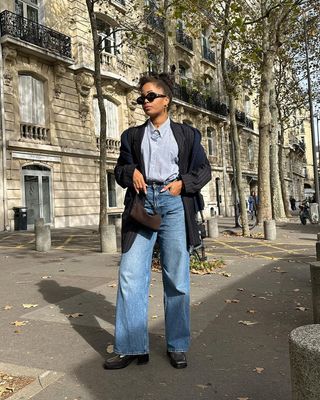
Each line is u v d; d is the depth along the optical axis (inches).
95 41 557.9
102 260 361.7
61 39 799.1
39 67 772.6
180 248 131.2
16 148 717.3
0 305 211.6
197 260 306.7
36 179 761.0
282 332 164.4
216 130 1395.2
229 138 1475.1
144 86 131.0
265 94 671.1
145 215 124.6
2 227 690.8
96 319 183.3
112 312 194.9
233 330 167.3
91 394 113.7
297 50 983.0
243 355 140.7
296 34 920.9
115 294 230.2
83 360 137.1
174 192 127.8
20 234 637.9
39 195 764.0
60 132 804.0
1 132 697.6
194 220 134.3
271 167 866.1
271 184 866.1
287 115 1120.8
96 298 221.8
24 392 114.8
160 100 129.9
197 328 169.9
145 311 132.3
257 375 124.8
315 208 820.0
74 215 823.1
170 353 134.2
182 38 1194.0
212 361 135.7
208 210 1306.6
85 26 851.4
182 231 131.8
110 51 913.5
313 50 995.9
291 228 704.4
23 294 235.3
